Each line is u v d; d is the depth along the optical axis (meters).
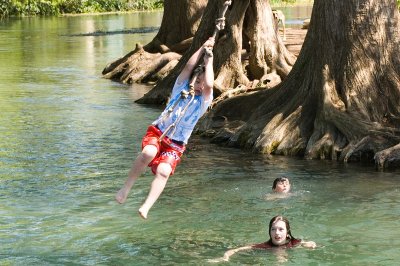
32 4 71.56
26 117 20.77
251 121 17.61
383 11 17.05
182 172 14.77
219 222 11.64
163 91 23.22
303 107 16.84
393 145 15.58
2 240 10.86
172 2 30.06
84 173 14.62
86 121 20.16
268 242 10.58
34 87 26.92
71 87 27.03
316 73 16.98
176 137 8.67
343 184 13.83
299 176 14.41
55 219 11.82
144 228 11.38
